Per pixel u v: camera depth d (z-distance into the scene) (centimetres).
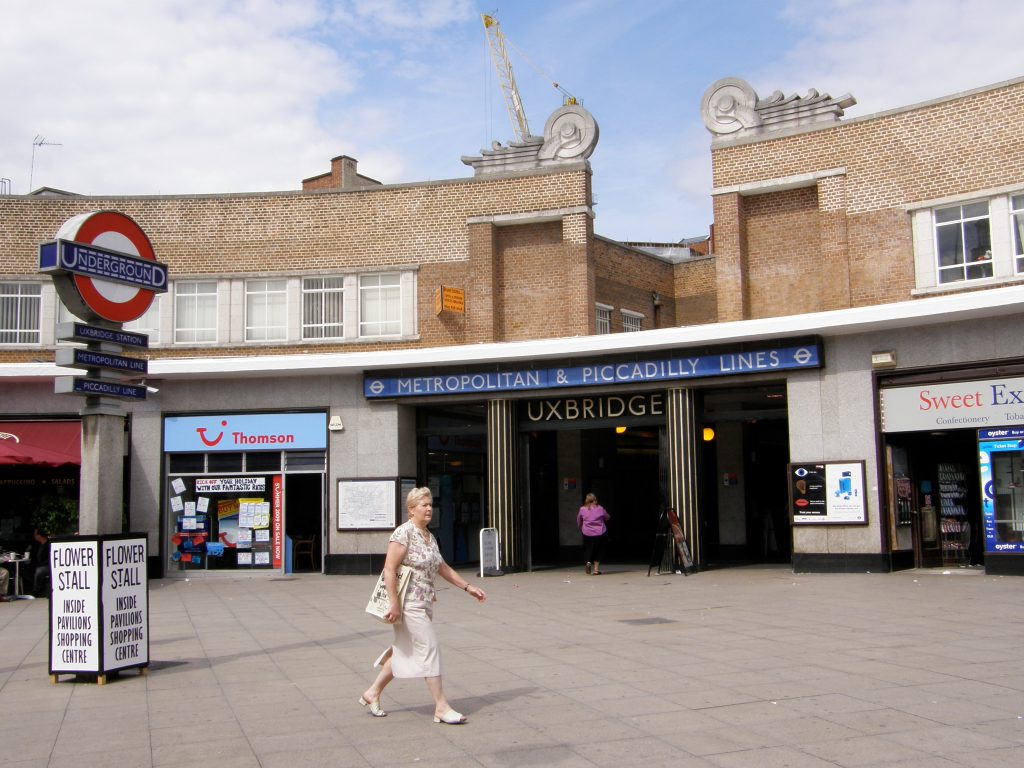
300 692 873
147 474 2277
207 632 1295
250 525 2256
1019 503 1689
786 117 2366
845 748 641
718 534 2470
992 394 1717
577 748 661
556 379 2120
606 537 2625
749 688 824
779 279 2366
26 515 2228
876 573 1798
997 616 1199
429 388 2194
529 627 1252
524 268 2581
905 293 2156
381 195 2608
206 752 678
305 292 2608
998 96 2067
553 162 2586
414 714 773
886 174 2200
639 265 3234
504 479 2170
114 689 914
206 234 2622
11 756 680
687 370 2003
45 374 2209
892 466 1834
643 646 1065
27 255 2561
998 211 2055
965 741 649
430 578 763
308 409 2261
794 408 1909
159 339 2589
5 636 1312
